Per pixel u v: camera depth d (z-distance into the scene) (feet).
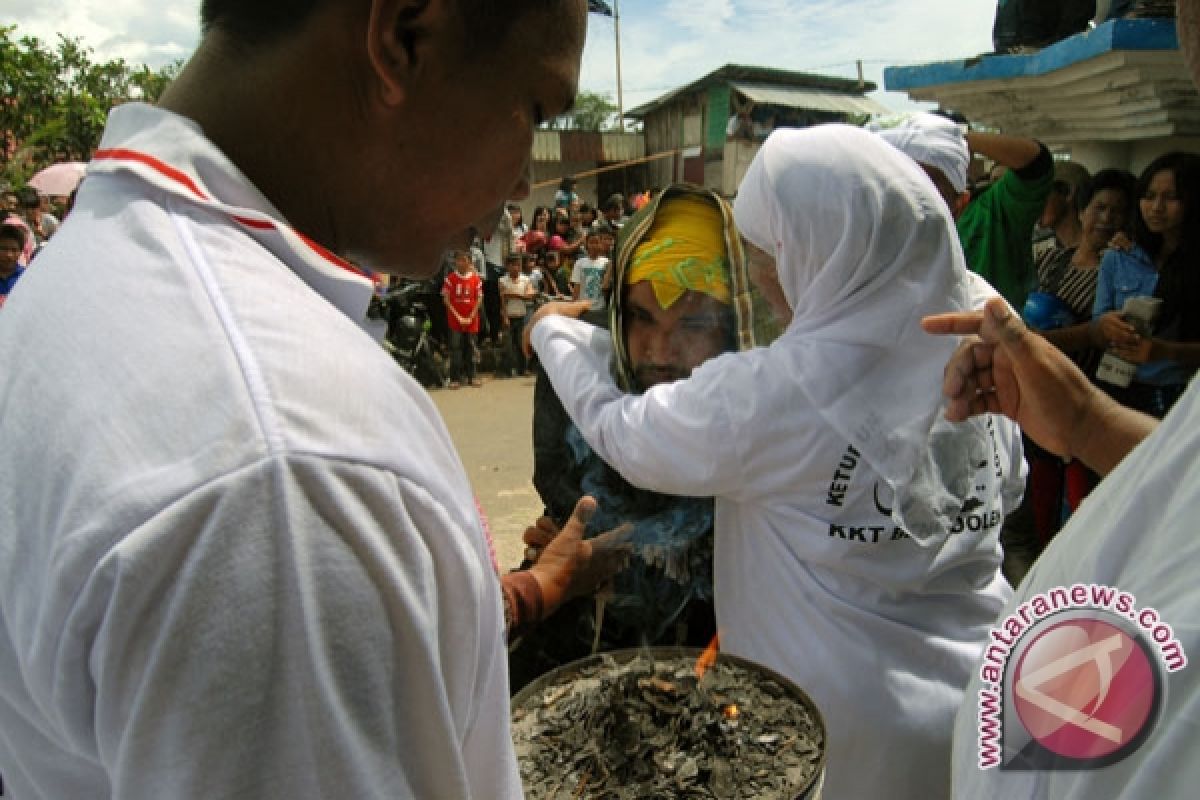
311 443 1.63
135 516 1.51
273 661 1.55
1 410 1.81
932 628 4.51
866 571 4.33
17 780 1.99
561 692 4.14
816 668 4.40
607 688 4.00
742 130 57.00
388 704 1.71
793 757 3.57
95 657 1.52
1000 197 9.98
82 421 1.64
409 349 27.45
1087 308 10.89
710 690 4.03
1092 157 14.14
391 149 2.18
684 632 5.40
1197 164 9.53
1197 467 2.36
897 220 4.23
